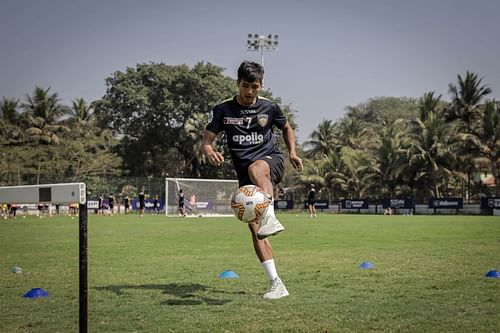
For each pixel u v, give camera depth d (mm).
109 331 4105
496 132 48594
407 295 5465
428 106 53562
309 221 27469
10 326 4309
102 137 58500
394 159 52250
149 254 10094
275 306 4953
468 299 5238
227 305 5035
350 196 56438
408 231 17734
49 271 7676
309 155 65750
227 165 56625
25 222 26312
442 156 49156
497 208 42594
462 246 11586
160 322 4367
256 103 5648
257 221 4984
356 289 5859
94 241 13469
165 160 63312
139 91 57844
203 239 14188
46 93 56562
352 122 67875
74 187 3154
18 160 51188
